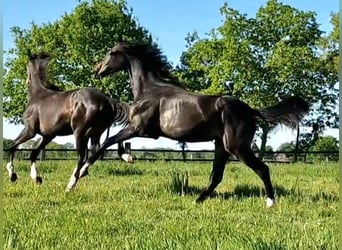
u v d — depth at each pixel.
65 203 7.80
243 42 36.59
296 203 7.99
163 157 26.97
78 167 10.25
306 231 5.31
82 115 10.52
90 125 10.49
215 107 8.44
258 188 9.54
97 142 10.63
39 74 11.43
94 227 5.74
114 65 9.35
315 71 36.81
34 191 8.99
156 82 8.96
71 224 5.88
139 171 14.59
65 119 10.79
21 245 4.75
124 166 15.57
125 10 36.38
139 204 7.78
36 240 4.98
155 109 8.77
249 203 7.96
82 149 10.42
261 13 37.47
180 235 5.16
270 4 37.34
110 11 35.41
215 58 38.16
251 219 6.63
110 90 34.44
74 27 35.22
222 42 37.91
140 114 8.84
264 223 6.26
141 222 6.18
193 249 4.54
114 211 7.07
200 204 7.97
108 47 35.09
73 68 35.59
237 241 4.53
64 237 5.18
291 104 8.75
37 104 11.21
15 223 5.84
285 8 37.44
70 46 35.03
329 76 37.66
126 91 34.72
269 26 37.44
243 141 8.36
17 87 37.31
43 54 11.59
